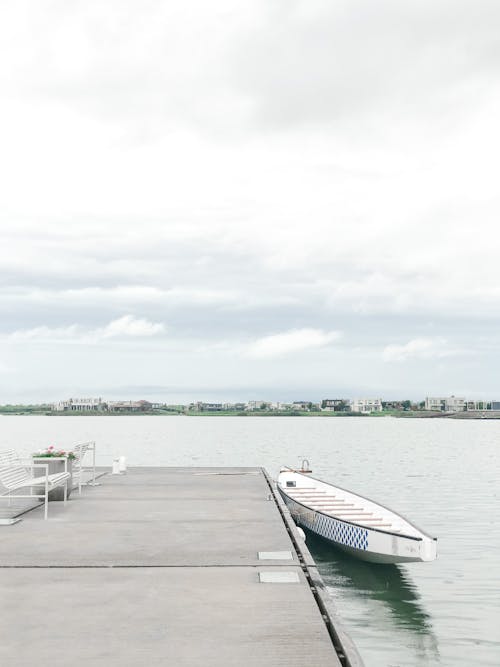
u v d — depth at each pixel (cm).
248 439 10494
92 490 1543
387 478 3709
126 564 743
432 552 1098
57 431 14562
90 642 492
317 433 14488
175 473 2041
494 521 2039
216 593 623
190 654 470
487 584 1241
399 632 983
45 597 609
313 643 492
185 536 924
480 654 899
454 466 4734
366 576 1289
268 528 996
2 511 1149
